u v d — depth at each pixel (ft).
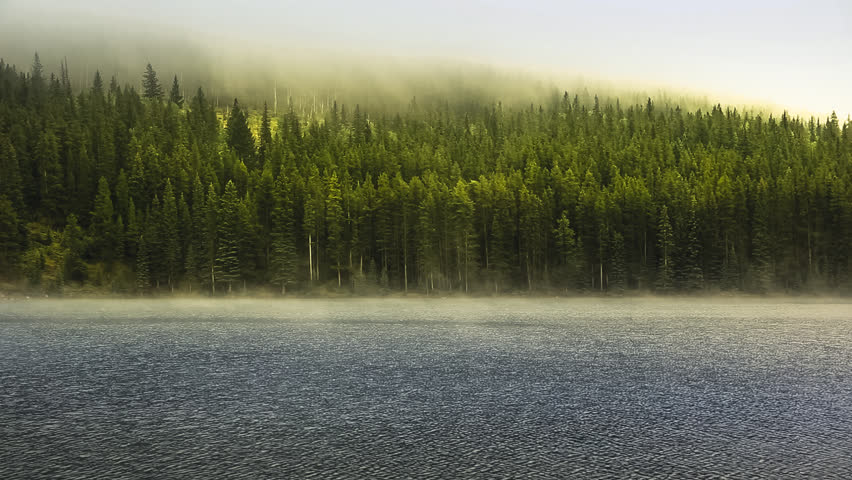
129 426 92.79
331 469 74.43
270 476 72.13
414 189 423.23
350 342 186.39
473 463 76.59
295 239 406.41
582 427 92.89
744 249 401.90
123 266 401.49
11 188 417.49
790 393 116.88
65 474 72.64
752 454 80.53
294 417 97.81
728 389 120.26
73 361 149.38
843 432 90.63
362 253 419.95
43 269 385.50
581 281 399.85
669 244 392.06
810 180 408.05
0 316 268.00
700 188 426.92
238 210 400.06
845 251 387.14
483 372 136.98
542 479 71.26
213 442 84.99
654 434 89.30
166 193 409.08
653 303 358.43
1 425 92.89
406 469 74.49
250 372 136.05
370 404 106.52
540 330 220.84
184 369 139.44
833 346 179.93
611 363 149.89
